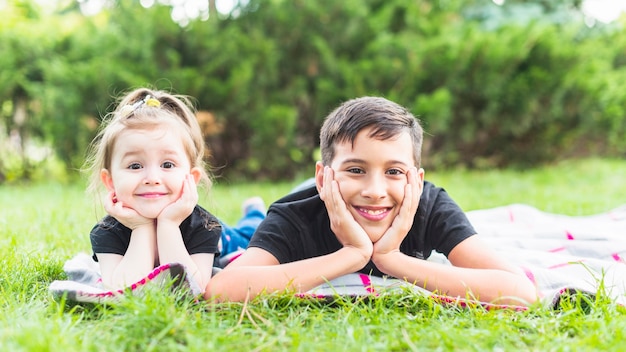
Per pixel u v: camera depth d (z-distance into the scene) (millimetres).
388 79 7664
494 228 3514
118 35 7457
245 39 7426
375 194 2264
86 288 2102
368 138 2277
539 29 8195
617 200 5469
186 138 2463
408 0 8344
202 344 1722
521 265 2680
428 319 1987
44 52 7992
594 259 2805
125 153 2314
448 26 8672
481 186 6910
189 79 6973
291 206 2527
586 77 8305
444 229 2463
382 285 2289
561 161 9383
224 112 7324
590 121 8484
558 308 2203
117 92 6898
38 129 8109
